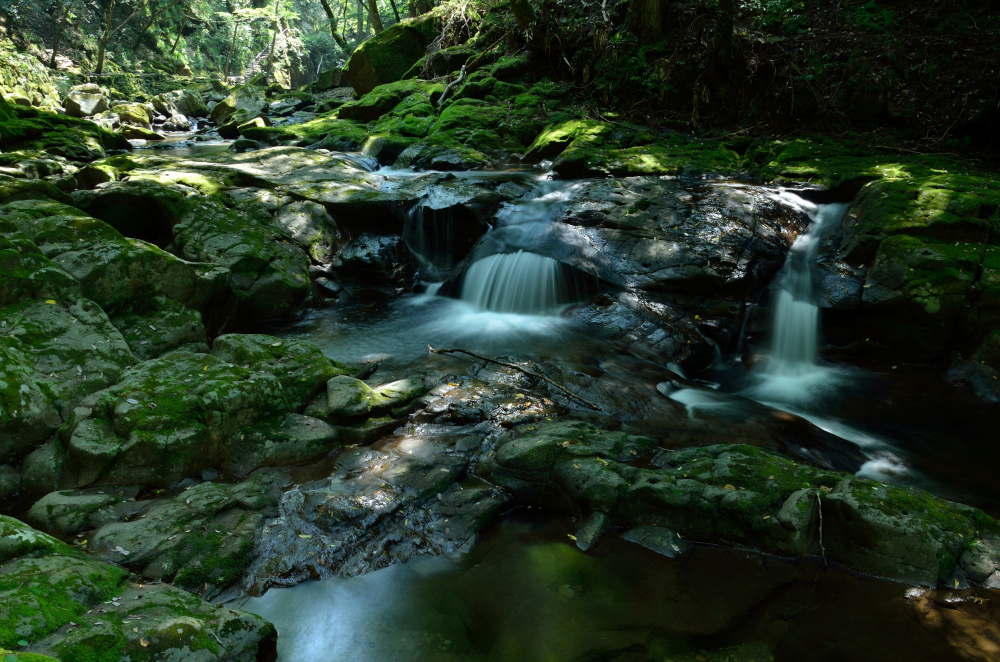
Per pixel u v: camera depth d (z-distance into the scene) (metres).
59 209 6.36
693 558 3.70
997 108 9.90
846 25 12.39
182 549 3.50
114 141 14.57
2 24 25.12
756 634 3.13
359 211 8.82
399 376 5.82
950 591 3.36
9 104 13.73
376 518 3.88
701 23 11.76
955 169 8.67
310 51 48.84
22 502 4.09
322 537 3.74
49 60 26.16
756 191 8.48
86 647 2.54
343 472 4.38
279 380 5.06
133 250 5.88
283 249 8.14
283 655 3.04
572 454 4.23
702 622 3.22
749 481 3.92
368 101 15.55
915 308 6.27
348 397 4.95
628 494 3.95
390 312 7.89
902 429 5.39
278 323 7.50
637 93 12.45
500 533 3.97
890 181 7.69
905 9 12.52
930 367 6.41
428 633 3.18
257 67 41.97
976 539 3.52
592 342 6.67
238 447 4.48
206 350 6.04
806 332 6.84
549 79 14.21
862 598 3.36
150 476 4.09
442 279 8.76
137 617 2.82
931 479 4.59
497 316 7.58
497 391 5.46
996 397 5.84
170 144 15.96
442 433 4.89
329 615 3.28
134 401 4.30
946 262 6.27
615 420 5.06
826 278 6.98
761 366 6.68
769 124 11.49
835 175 8.57
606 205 8.41
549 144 11.45
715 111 11.89
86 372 4.78
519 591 3.46
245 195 8.92
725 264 7.18
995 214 6.81
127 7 32.72
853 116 10.95
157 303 5.96
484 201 8.79
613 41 12.83
